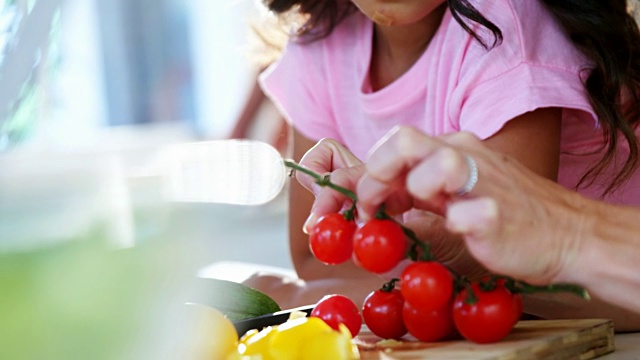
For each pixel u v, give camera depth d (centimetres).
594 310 93
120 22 501
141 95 508
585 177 106
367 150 121
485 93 101
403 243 73
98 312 53
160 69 511
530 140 99
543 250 72
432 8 99
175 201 57
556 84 99
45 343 52
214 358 66
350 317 78
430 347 75
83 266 52
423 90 113
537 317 92
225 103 505
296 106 127
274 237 319
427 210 76
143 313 55
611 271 72
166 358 58
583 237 73
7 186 52
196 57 516
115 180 55
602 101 100
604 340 78
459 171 68
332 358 66
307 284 113
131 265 54
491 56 101
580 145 108
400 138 70
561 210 73
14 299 51
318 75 124
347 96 121
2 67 65
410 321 76
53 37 68
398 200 76
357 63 120
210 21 502
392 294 79
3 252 51
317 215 80
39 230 52
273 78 130
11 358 51
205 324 66
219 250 58
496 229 69
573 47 102
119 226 55
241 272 120
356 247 73
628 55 102
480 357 71
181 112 511
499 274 74
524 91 98
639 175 110
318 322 69
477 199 69
